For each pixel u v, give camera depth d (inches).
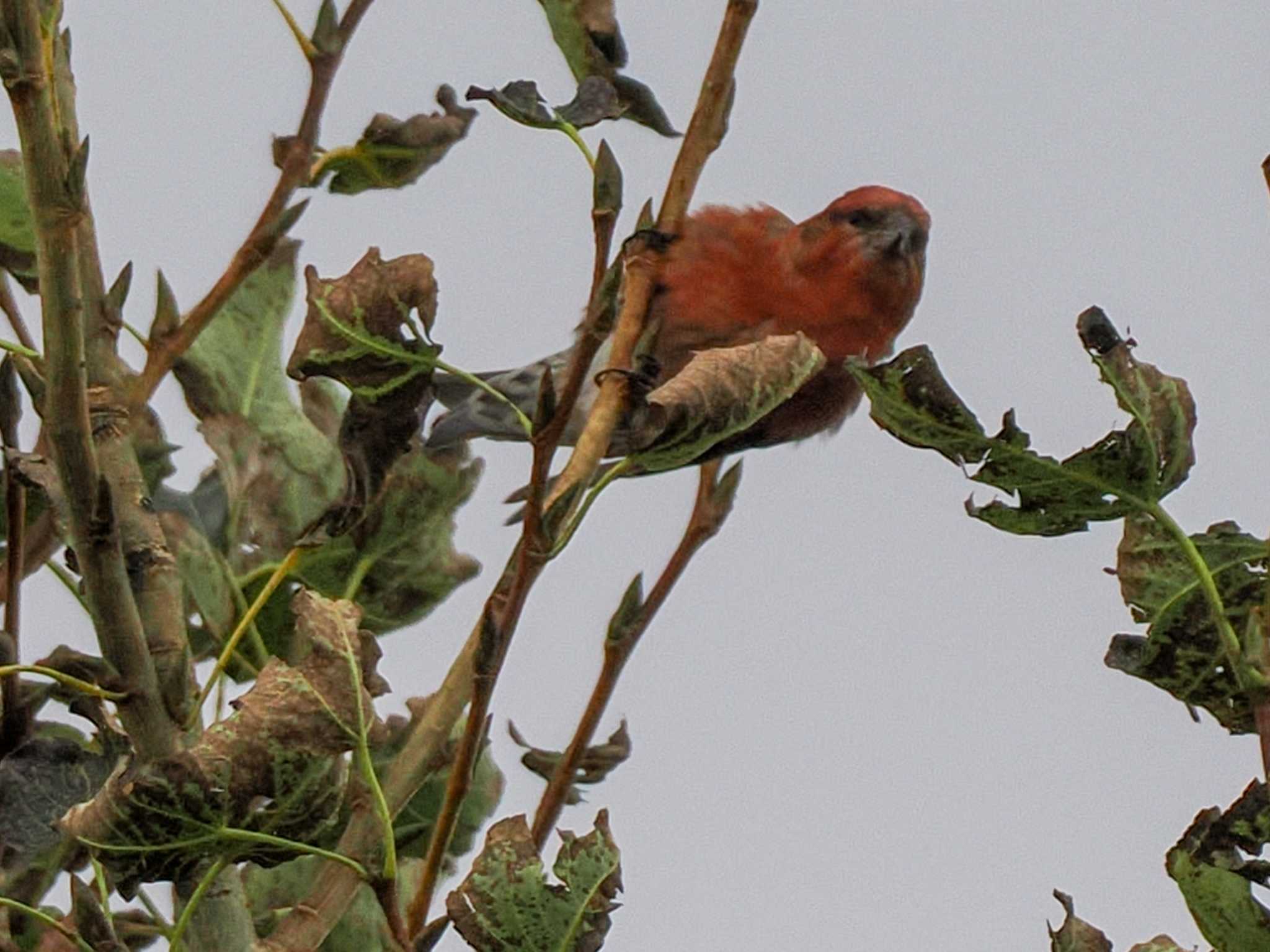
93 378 258.7
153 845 209.2
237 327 327.9
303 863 292.8
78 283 206.7
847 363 204.5
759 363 228.7
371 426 245.6
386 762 283.7
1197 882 204.2
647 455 225.8
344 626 212.8
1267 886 202.4
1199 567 202.1
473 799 307.1
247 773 206.8
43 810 251.3
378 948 288.7
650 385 223.1
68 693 276.7
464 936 213.9
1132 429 202.5
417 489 322.3
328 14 278.7
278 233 266.1
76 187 203.9
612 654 271.7
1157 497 205.6
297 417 327.0
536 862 216.1
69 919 241.3
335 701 208.8
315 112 279.6
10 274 285.1
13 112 201.8
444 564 324.2
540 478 208.7
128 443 253.9
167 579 241.8
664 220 238.8
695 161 242.1
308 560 318.3
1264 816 202.7
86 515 213.6
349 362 237.6
